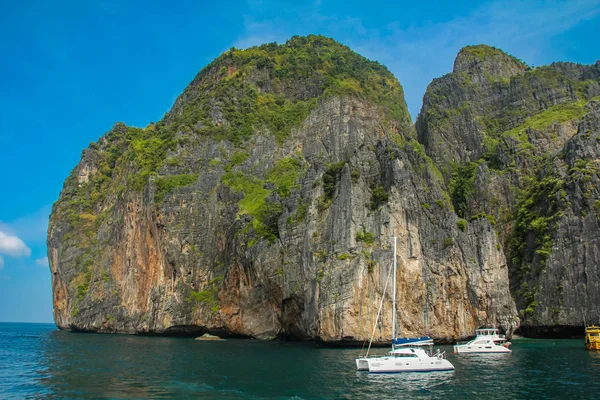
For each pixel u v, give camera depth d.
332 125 116.56
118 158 142.62
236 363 53.59
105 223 123.19
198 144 109.69
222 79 129.38
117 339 90.38
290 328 83.88
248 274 86.88
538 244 98.00
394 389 39.50
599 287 87.06
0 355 63.91
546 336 92.44
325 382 42.22
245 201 98.25
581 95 130.88
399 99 133.75
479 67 143.62
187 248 97.38
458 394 37.72
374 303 68.19
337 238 73.31
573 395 37.31
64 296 126.38
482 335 67.62
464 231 78.00
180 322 92.44
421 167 91.19
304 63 135.12
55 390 39.31
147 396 36.94
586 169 96.44
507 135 120.81
